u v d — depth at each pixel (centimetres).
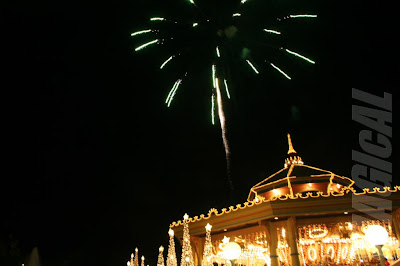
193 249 1786
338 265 1561
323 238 1554
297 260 1420
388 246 1474
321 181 1781
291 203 1459
